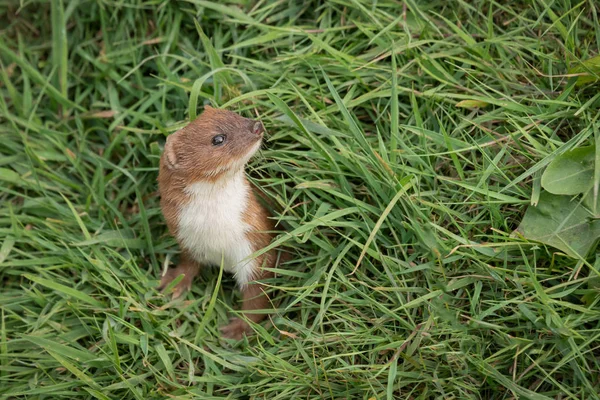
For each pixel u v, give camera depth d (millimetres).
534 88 5434
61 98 6379
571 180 4762
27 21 6797
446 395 4742
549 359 4703
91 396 5160
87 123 6500
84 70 6594
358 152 5375
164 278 5762
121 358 5258
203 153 5074
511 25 5762
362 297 5180
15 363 5371
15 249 5711
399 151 5203
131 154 6191
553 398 4648
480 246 4773
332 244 5402
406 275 5133
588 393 4562
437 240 4926
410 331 4938
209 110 5281
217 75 5848
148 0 6434
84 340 5527
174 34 6277
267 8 6129
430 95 5484
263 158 5605
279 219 5309
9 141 6262
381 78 5758
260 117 5688
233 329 5582
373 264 5238
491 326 4672
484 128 5230
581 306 4609
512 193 5090
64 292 5289
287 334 5031
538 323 4672
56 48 6516
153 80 6344
